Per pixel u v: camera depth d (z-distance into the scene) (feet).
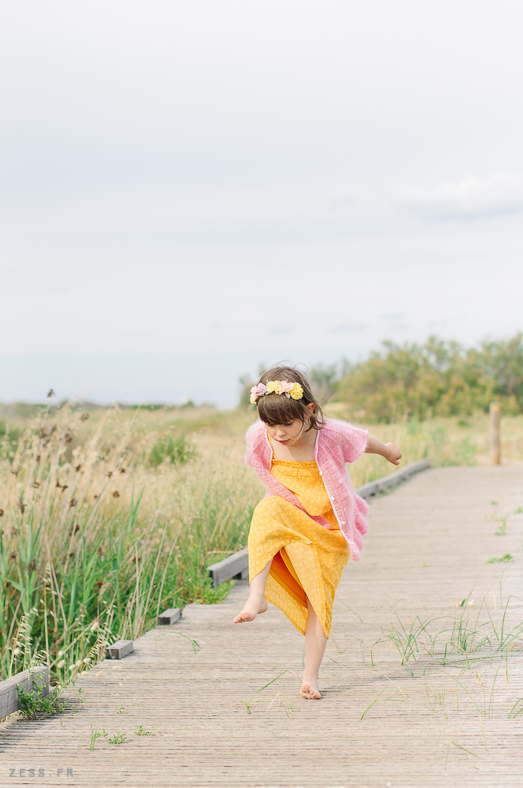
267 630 15.99
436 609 16.84
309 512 11.89
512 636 14.19
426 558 23.13
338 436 11.93
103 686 12.52
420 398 94.17
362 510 12.85
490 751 9.35
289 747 9.77
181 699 11.78
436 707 10.85
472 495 38.91
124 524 21.54
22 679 11.33
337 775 8.90
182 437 35.73
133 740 10.20
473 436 75.97
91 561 18.48
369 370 99.14
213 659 13.92
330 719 10.64
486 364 110.22
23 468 21.52
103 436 23.75
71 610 17.38
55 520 19.74
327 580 11.70
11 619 17.65
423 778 8.72
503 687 11.50
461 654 13.33
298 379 11.35
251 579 11.02
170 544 21.49
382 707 10.98
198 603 18.71
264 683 12.41
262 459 12.21
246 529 24.20
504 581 19.36
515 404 104.99
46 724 10.93
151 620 17.39
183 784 8.84
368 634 15.07
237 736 10.21
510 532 27.25
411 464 51.37
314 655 11.59
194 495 25.49
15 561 18.37
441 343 100.17
